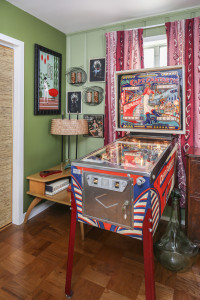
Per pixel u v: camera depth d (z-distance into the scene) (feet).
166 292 5.06
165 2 7.21
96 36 9.29
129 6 7.48
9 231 7.64
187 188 6.45
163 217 8.61
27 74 7.97
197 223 6.35
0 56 7.00
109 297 4.90
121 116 7.76
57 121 8.62
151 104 7.22
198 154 6.28
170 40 7.66
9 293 5.00
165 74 6.86
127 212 4.01
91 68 9.47
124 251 6.66
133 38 8.25
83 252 6.57
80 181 4.47
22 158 8.02
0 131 7.30
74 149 10.50
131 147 5.95
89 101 9.55
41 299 4.84
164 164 4.90
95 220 4.46
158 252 6.20
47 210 9.39
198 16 7.25
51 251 6.56
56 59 9.35
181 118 6.87
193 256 6.10
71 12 7.89
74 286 5.20
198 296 4.95
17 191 7.98
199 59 7.27
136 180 3.81
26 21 7.75
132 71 7.23
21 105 7.73
